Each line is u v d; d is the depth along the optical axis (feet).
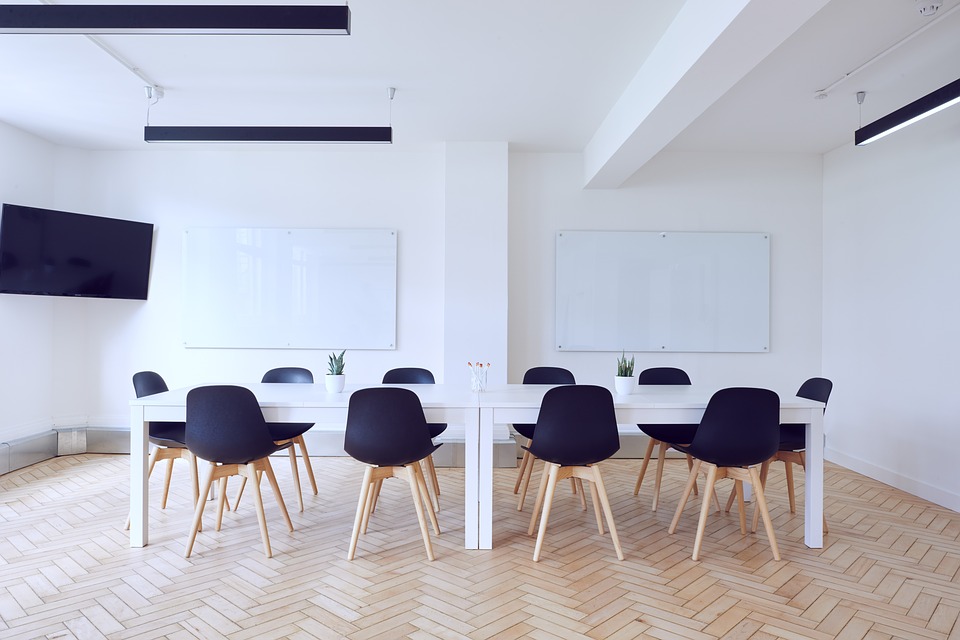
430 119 16.17
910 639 7.72
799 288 18.92
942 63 12.26
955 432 13.43
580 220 19.10
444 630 7.85
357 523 10.25
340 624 7.98
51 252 16.79
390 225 19.16
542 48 11.89
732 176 18.99
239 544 10.85
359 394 9.91
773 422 10.26
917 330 14.75
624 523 12.16
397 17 10.67
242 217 19.13
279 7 8.66
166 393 12.17
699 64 9.80
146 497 10.85
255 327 18.95
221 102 14.97
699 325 19.10
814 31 10.89
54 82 13.71
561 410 10.11
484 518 10.71
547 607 8.50
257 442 10.25
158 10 8.73
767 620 8.18
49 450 17.53
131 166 19.03
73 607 8.43
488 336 18.21
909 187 15.14
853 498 14.19
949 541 11.29
